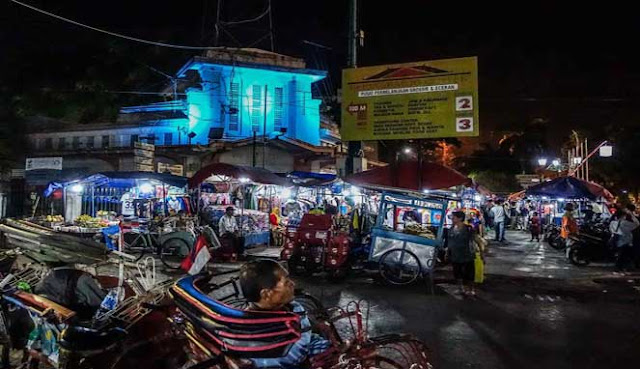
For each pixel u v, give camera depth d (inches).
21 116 1296.8
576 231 628.1
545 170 2015.3
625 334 305.0
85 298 190.7
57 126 1298.0
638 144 1674.5
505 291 440.1
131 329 183.5
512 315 350.9
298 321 130.3
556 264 628.1
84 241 199.2
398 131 582.6
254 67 1204.5
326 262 468.4
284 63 1266.0
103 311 192.5
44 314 168.4
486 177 1902.1
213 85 1200.2
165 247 569.3
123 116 1275.8
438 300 397.7
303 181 811.4
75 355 163.2
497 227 927.7
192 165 1091.3
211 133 1160.8
